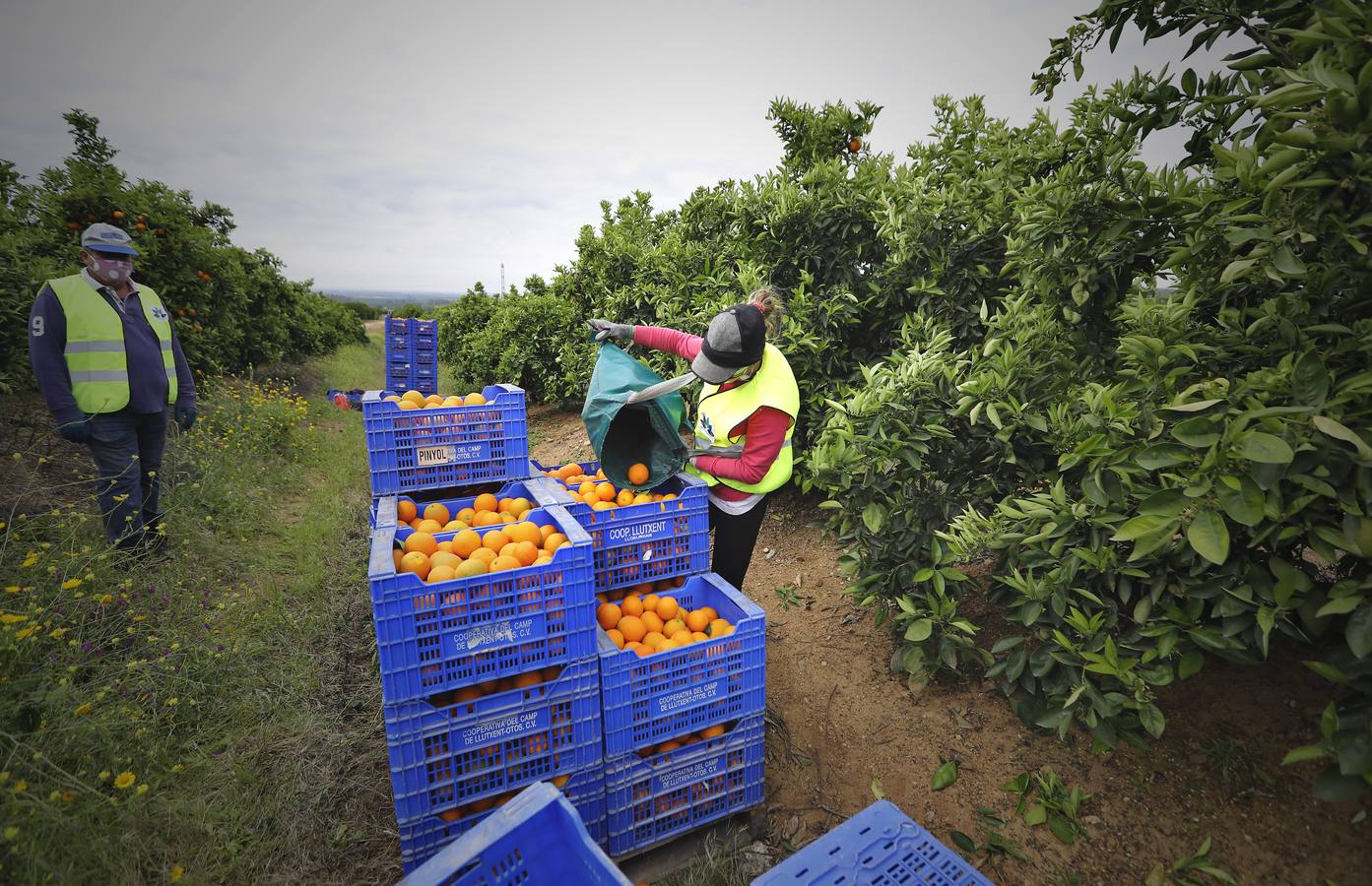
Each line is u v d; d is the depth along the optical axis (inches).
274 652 147.6
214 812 99.5
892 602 139.0
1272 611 77.9
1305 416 68.8
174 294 334.6
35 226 277.0
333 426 447.2
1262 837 88.0
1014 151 165.6
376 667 148.3
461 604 82.4
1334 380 74.1
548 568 86.5
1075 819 98.1
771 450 111.7
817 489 220.8
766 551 198.1
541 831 67.8
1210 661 114.0
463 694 90.4
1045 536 101.5
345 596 180.5
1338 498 67.5
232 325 407.2
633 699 91.8
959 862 71.1
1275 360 83.4
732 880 94.0
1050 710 106.6
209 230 400.8
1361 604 67.5
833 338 205.2
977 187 185.5
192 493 216.4
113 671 121.5
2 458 212.1
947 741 117.6
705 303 234.1
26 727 101.6
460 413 122.0
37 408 250.8
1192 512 72.0
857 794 110.4
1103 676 102.0
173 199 346.6
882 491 126.6
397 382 508.1
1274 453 62.6
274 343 584.7
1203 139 100.5
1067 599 102.6
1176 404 77.7
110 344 159.9
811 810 108.4
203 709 124.7
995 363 119.9
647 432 124.6
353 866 96.9
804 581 178.1
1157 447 76.0
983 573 154.5
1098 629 101.0
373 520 117.8
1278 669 107.5
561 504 108.5
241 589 177.2
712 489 125.6
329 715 128.2
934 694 129.0
